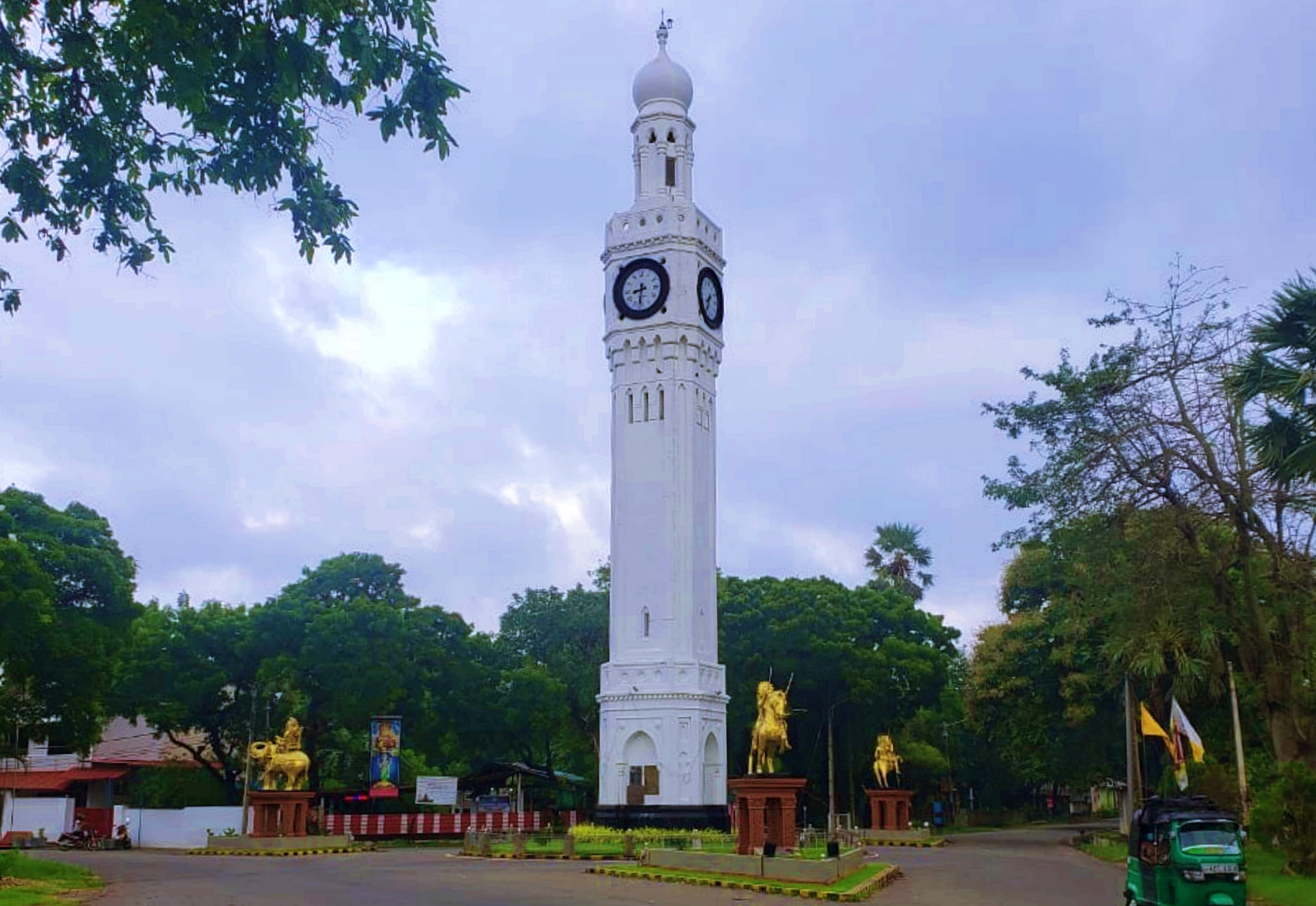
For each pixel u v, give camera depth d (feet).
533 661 301.43
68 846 221.46
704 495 249.14
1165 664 192.34
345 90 65.87
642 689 233.14
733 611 295.48
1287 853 135.13
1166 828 87.51
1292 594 150.92
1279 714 152.05
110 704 242.99
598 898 109.50
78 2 63.26
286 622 250.16
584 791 295.89
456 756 304.30
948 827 365.81
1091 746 262.06
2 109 66.23
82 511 211.00
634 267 250.98
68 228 70.59
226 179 68.33
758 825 149.28
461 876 136.77
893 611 310.04
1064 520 165.17
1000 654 256.32
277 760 206.59
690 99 266.77
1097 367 162.30
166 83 63.93
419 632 264.93
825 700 298.76
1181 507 151.12
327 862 165.17
